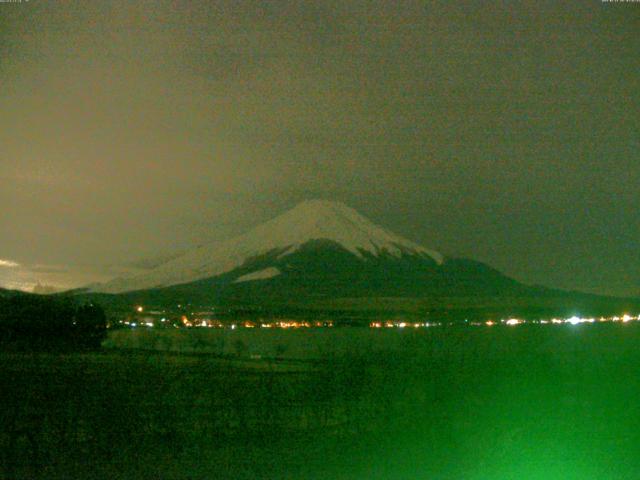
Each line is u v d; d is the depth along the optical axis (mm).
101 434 12352
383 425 13656
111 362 22406
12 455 11055
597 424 13672
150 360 23312
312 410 14672
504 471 10359
